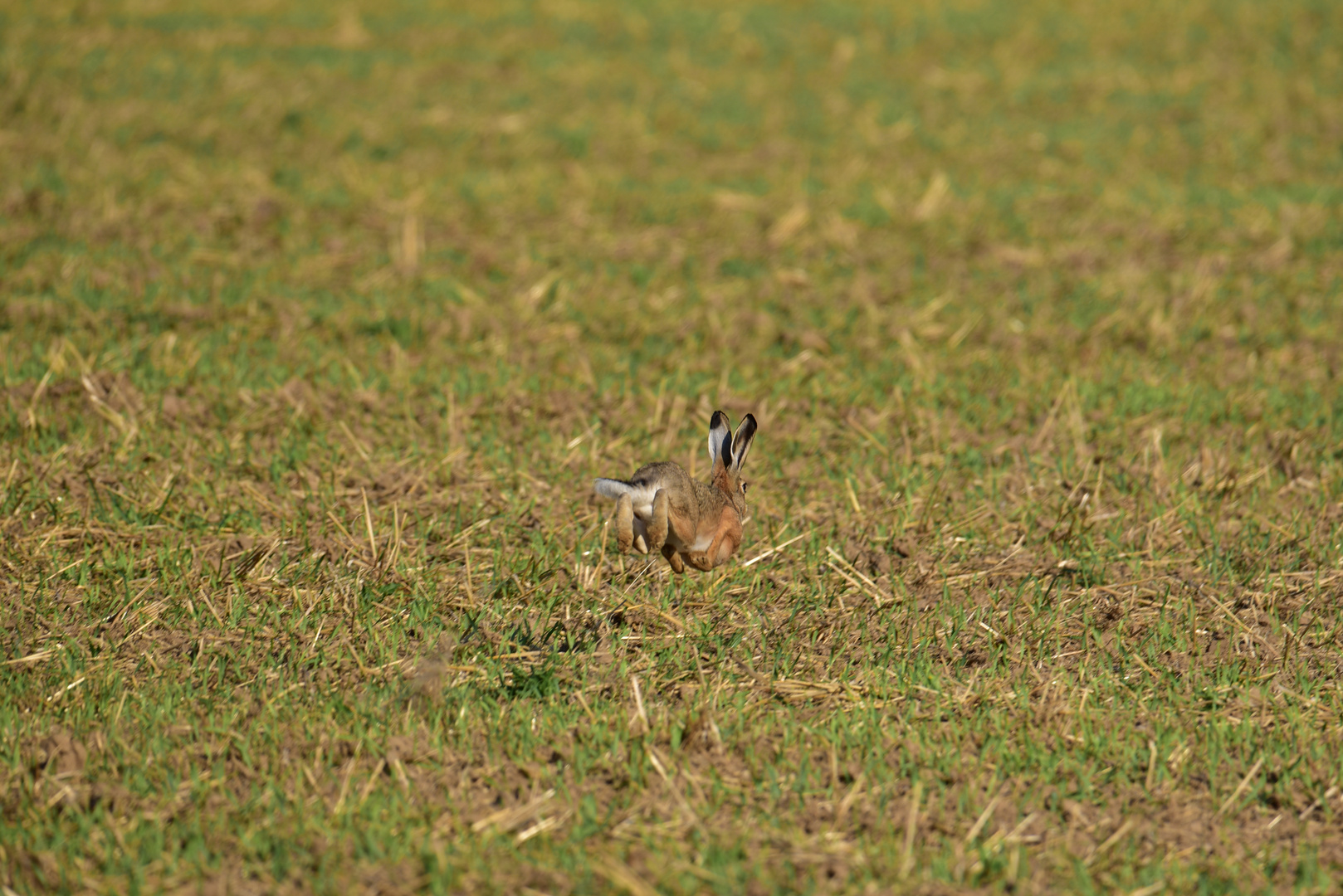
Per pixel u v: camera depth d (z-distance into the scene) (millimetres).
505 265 48625
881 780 21922
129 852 19594
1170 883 19688
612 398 37531
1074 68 80562
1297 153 64500
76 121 61719
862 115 70500
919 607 27750
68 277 44531
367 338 41031
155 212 51844
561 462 33438
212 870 19484
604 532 30078
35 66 69625
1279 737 23344
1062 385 39094
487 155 61812
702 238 52844
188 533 29609
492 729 23031
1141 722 23969
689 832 20578
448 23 87688
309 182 56500
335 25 85000
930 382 38938
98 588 27266
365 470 32938
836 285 47969
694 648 25781
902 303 46156
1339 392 38594
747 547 29719
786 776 22047
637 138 65562
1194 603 27922
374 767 21984
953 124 69500
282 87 70188
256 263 47469
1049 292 47344
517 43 83375
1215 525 31141
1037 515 31359
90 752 22078
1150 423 36562
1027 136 67500
